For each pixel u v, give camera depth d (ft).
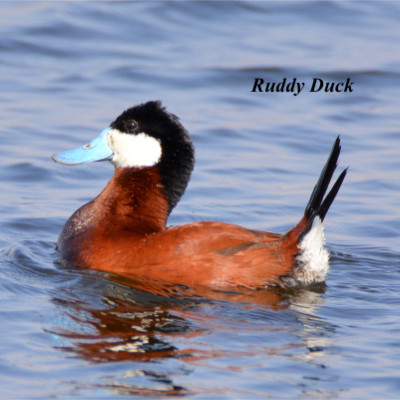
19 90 58.49
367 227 39.86
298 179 46.37
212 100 58.95
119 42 68.03
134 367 22.86
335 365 23.52
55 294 28.58
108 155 33.19
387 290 31.01
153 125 32.22
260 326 26.40
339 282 31.73
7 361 22.91
